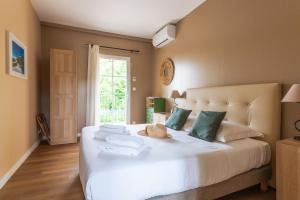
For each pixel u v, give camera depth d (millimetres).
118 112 5254
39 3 3393
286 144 1679
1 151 2127
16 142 2609
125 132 2240
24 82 2979
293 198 1619
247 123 2377
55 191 2031
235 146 1914
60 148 3656
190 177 1537
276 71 2150
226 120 2605
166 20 4051
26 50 3039
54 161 2943
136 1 3293
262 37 2303
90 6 3492
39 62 4113
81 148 2092
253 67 2416
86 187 1229
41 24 4219
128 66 5184
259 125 2223
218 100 2801
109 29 4605
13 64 2455
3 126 2186
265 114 2158
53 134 3914
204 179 1602
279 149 1742
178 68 4082
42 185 2162
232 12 2721
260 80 2330
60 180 2291
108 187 1256
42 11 3703
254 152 1917
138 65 5309
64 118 4004
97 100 4715
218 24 2977
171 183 1458
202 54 3338
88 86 4648
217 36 2998
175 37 4176
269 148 2057
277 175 1767
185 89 3828
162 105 4617
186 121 2789
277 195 1768
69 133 4059
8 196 1928
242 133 2164
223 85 2885
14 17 2545
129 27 4469
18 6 2703
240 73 2600
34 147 3600
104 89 5066
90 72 4660
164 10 3607
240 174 1863
